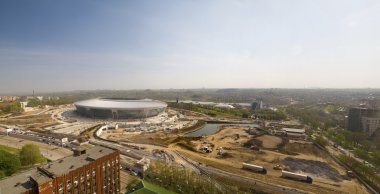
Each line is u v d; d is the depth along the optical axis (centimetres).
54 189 8519
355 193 13375
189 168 16362
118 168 11950
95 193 10494
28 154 15312
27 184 8206
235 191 12862
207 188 12631
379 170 17175
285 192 13175
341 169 17238
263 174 15788
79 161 10181
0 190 7638
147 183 12988
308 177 14625
